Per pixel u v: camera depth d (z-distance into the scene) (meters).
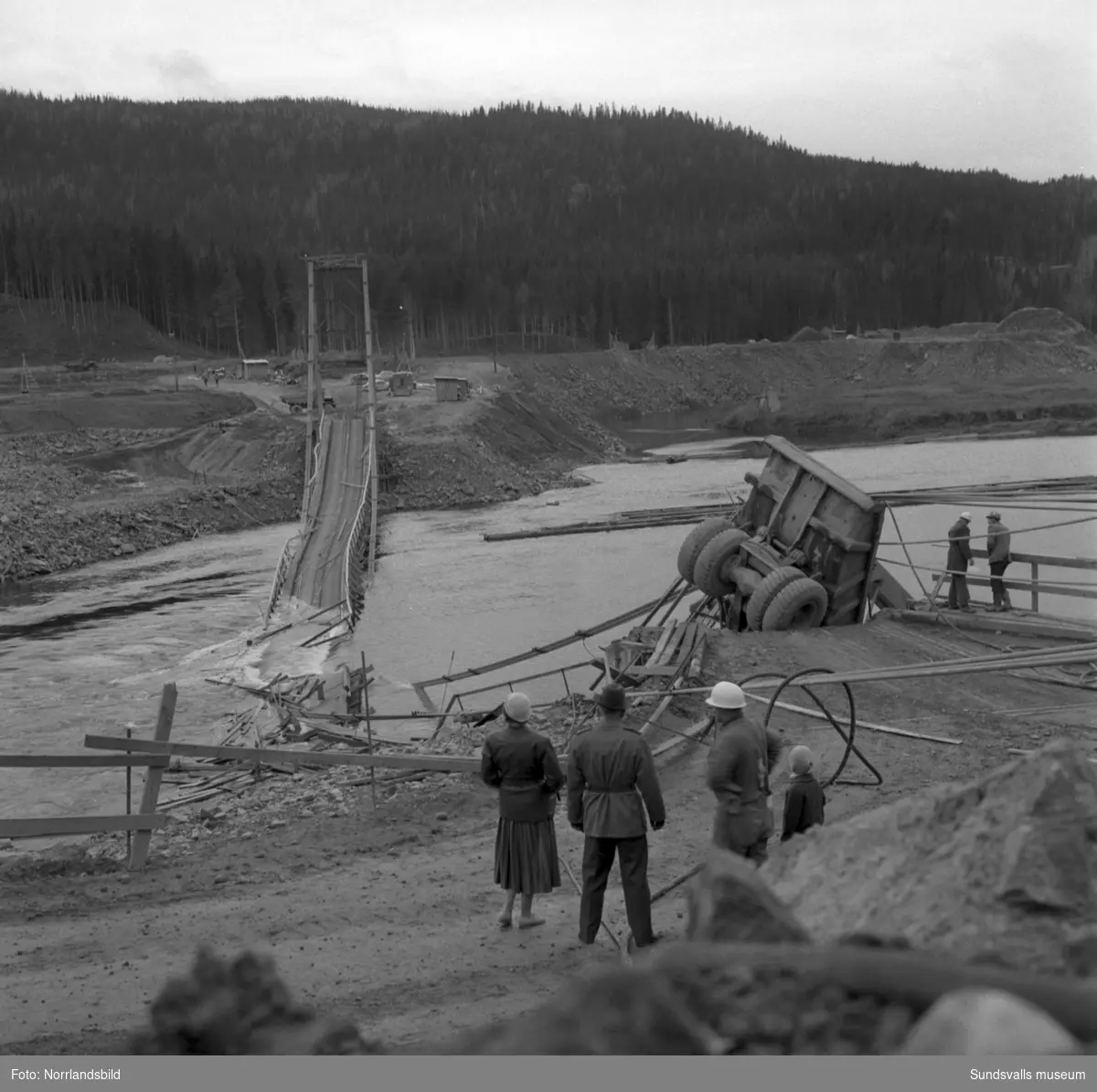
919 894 3.71
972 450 126.81
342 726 24.45
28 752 31.89
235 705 36.97
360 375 147.88
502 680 39.00
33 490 90.94
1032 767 3.82
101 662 46.31
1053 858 3.47
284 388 151.38
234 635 51.44
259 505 94.38
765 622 25.91
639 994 2.12
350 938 9.82
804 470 27.64
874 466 109.94
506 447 116.38
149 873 12.59
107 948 9.83
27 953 9.79
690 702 18.50
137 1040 2.98
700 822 13.16
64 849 15.31
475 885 11.26
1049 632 23.59
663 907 10.30
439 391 131.50
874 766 14.76
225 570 70.00
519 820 9.74
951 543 26.34
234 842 13.99
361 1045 2.80
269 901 11.11
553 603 53.72
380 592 59.00
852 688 19.36
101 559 75.62
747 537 28.39
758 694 18.84
